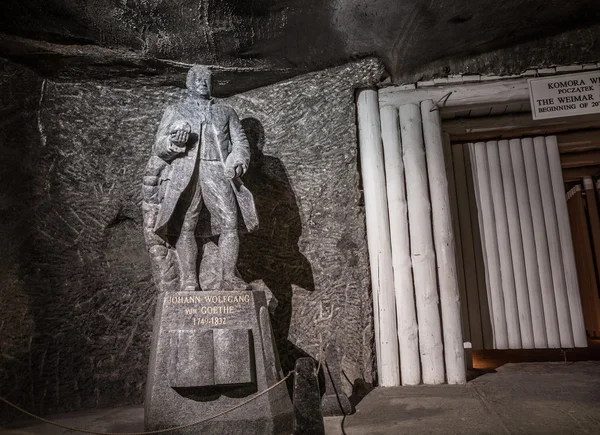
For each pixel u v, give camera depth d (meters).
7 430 4.59
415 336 5.86
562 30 6.15
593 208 10.70
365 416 4.55
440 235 6.09
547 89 6.35
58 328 5.47
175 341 4.25
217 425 4.10
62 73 5.87
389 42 6.07
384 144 6.34
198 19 5.46
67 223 5.73
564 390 5.09
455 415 4.38
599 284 10.86
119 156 6.08
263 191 6.31
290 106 6.49
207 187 4.73
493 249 7.10
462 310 6.95
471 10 5.59
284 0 5.32
